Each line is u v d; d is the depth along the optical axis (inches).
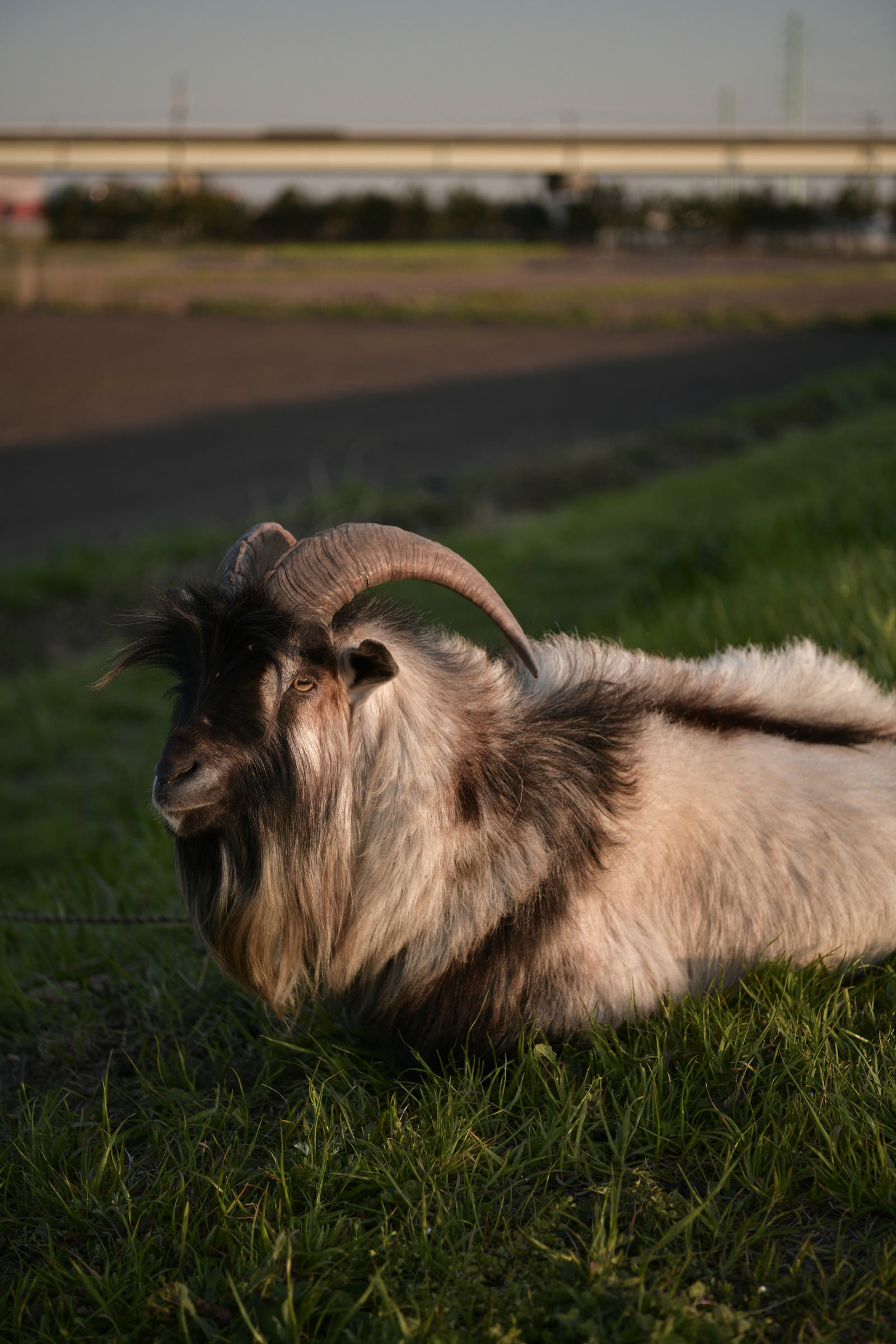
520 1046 64.4
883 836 70.2
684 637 110.8
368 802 64.5
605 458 297.7
